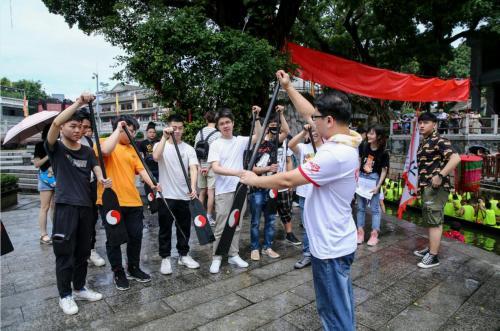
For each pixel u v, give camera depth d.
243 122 6.99
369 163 4.92
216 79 6.27
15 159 15.27
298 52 9.29
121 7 6.53
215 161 3.91
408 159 5.00
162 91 6.63
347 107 2.11
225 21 8.66
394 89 9.94
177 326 2.86
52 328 2.86
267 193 4.39
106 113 44.47
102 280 3.81
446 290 3.54
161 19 6.18
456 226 6.68
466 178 7.23
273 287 3.59
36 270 4.18
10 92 36.41
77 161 3.18
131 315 3.04
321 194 2.11
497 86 19.88
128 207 3.60
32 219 6.93
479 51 19.92
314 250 2.15
